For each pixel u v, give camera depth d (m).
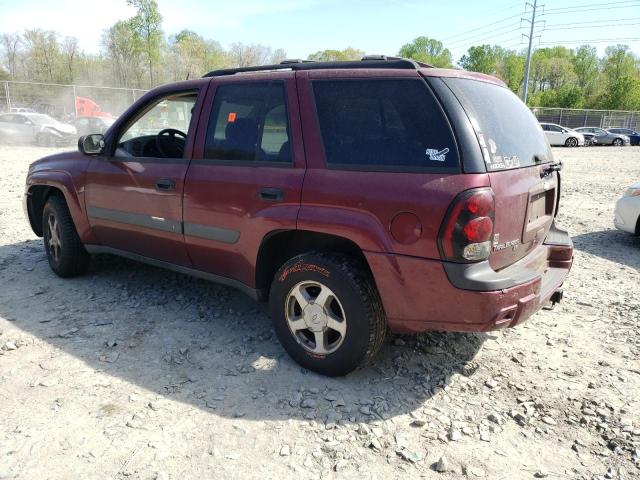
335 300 3.19
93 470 2.45
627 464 2.59
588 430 2.86
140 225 4.15
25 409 2.89
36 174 5.02
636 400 3.14
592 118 51.56
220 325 4.04
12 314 4.16
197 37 64.81
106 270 5.26
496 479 2.48
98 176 4.39
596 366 3.54
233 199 3.48
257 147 3.44
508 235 2.98
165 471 2.45
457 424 2.87
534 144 3.45
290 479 2.43
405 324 2.99
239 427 2.79
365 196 2.93
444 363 3.52
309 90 3.27
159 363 3.44
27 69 60.66
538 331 4.08
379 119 3.01
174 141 4.64
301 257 3.21
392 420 2.89
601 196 11.28
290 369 3.39
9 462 2.48
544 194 3.52
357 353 3.09
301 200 3.16
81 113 29.83
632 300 4.80
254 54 70.31
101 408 2.93
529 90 89.31
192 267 3.98
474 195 2.67
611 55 89.69
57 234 4.92
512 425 2.88
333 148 3.12
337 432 2.78
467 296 2.74
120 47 50.38
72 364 3.40
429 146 2.82
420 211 2.76
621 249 6.77
